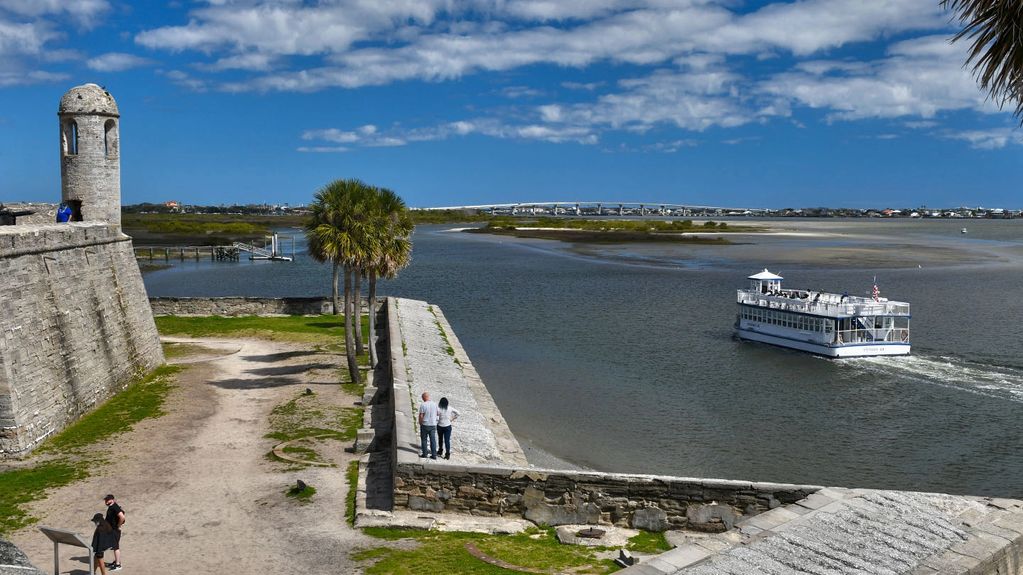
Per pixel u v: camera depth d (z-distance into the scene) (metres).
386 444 25.06
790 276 102.44
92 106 34.47
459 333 59.00
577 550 16.98
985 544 14.05
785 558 13.18
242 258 142.00
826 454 30.81
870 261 125.12
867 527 14.63
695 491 18.03
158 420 28.94
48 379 27.12
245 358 41.09
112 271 34.91
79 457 24.52
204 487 21.73
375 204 35.09
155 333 39.41
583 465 28.69
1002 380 43.84
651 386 41.97
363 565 16.38
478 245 179.38
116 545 16.47
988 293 81.88
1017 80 10.92
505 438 25.14
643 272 110.81
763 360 49.66
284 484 21.94
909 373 45.84
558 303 77.31
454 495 19.19
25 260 26.61
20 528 18.88
